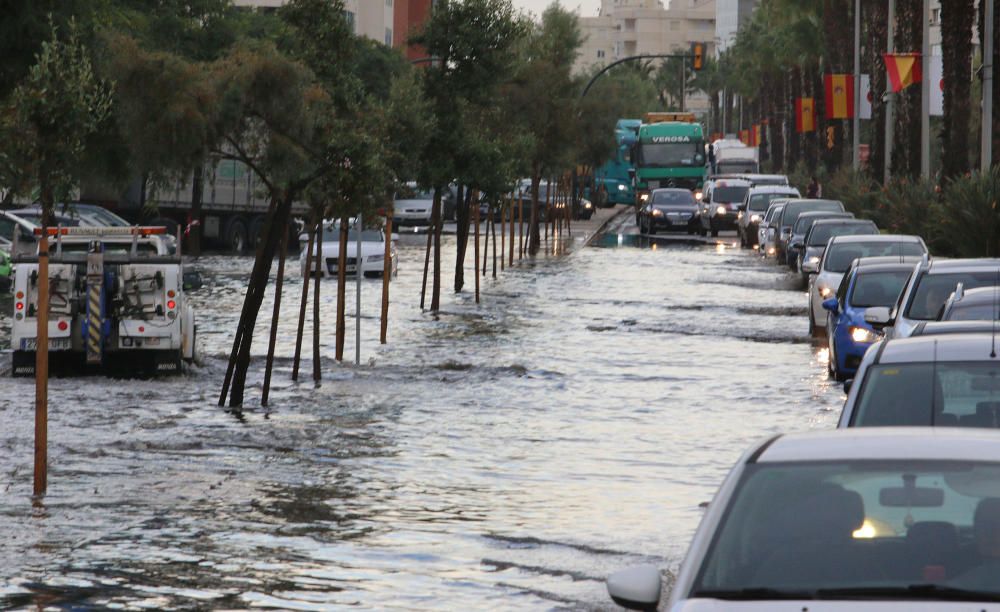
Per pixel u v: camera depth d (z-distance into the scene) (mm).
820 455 13656
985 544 12398
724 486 13508
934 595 11938
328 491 30141
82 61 31438
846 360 48000
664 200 162625
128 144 42125
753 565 12453
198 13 114750
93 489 30203
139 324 49219
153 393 45594
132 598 21656
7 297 82125
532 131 115562
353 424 39438
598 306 77938
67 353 49812
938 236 99125
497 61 75625
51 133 30844
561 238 148625
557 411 42156
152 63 40406
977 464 13273
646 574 12664
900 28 121750
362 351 57375
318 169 44344
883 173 141750
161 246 51656
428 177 72875
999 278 37969
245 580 22766
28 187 30750
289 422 39719
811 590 12117
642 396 45344
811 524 12773
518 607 21266
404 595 21906
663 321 70000
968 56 106188
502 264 104000
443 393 45875
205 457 34250
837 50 170875
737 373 51000
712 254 126625
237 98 41062
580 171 192625
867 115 156750
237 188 125125
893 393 21219
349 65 47062
